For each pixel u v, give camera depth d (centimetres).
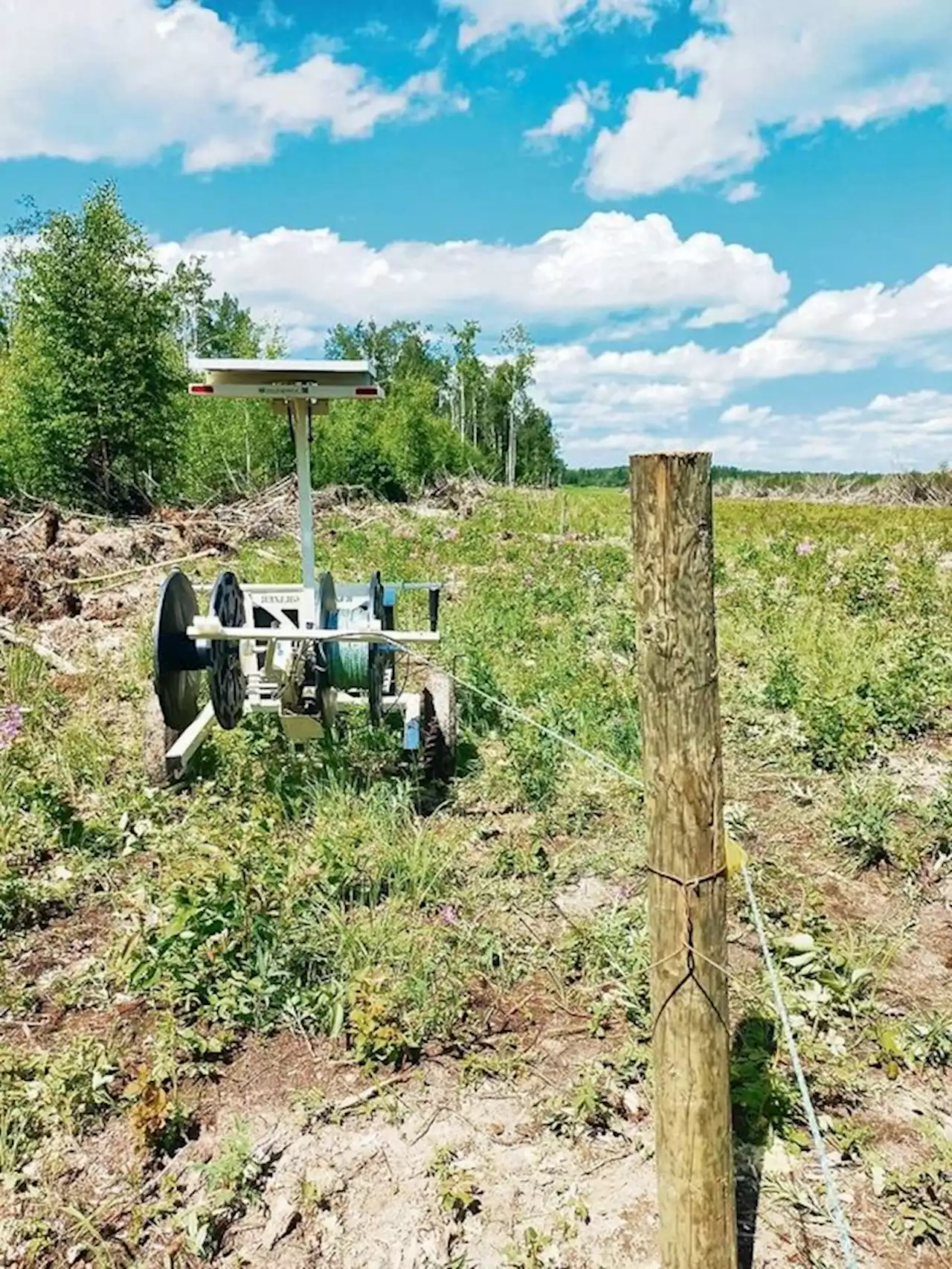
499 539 1986
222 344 5422
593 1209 290
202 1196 296
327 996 374
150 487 2570
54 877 473
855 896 466
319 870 443
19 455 2372
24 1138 312
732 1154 260
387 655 593
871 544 1614
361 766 589
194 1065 347
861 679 756
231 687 535
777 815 551
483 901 457
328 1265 276
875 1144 312
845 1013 374
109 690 775
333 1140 317
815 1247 274
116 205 2477
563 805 558
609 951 403
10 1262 273
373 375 507
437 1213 290
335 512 2469
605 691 745
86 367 2398
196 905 389
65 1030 369
